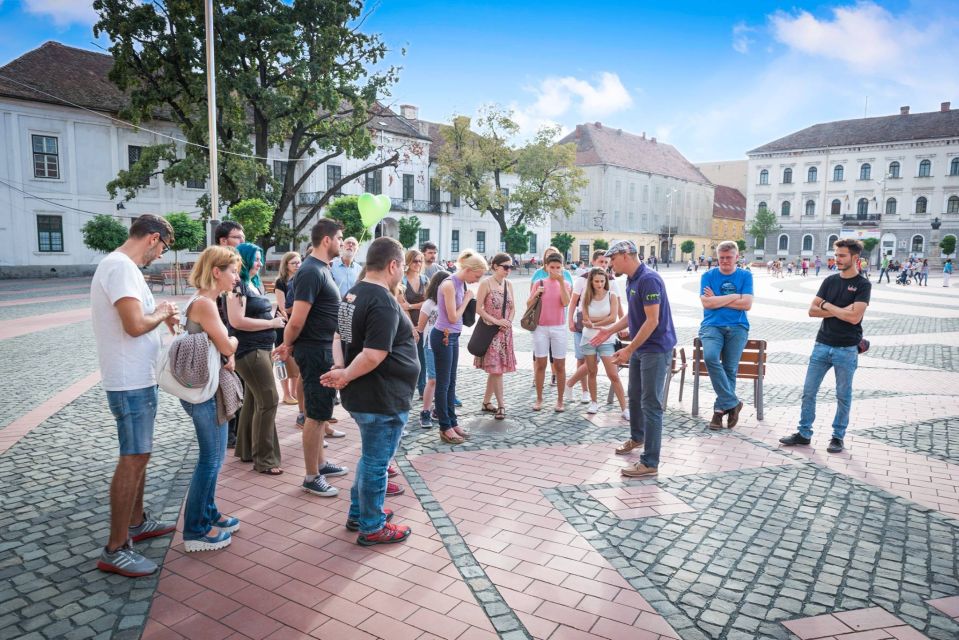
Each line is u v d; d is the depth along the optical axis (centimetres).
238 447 534
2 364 985
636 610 307
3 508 428
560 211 7238
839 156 7094
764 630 292
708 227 8838
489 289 660
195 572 343
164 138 3625
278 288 664
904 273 4056
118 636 283
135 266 330
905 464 534
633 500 450
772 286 3491
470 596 320
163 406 735
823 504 445
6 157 3162
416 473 506
